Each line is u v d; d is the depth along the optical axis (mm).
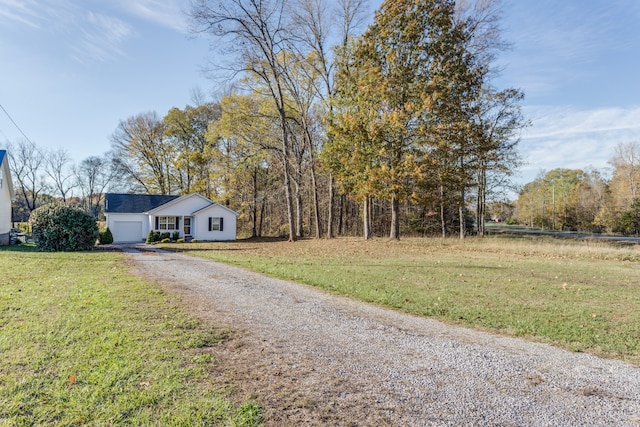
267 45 23469
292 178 28125
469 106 21812
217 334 5039
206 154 33406
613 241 26219
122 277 9359
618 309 6832
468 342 5035
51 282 8383
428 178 20172
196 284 8695
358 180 21562
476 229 38062
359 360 4316
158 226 30047
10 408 2977
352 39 23516
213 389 3449
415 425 2939
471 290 8484
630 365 4270
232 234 31281
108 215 29469
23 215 48750
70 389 3328
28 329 4902
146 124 38719
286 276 10031
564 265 13406
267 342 4828
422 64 20516
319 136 30281
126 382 3502
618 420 3066
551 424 2998
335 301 7324
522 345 4938
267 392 3439
